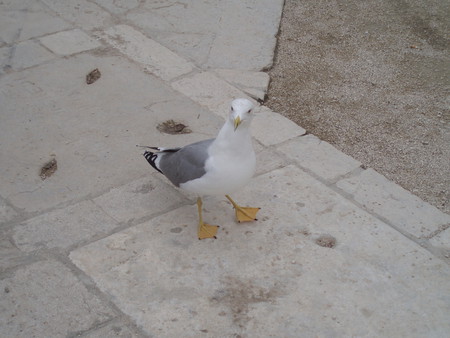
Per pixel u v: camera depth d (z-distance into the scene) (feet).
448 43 10.68
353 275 6.54
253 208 7.13
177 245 6.75
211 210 7.20
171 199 7.32
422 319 6.15
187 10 10.79
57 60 9.49
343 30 10.85
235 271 6.51
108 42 9.92
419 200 7.52
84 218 7.02
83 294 6.21
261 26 10.58
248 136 6.38
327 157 8.07
